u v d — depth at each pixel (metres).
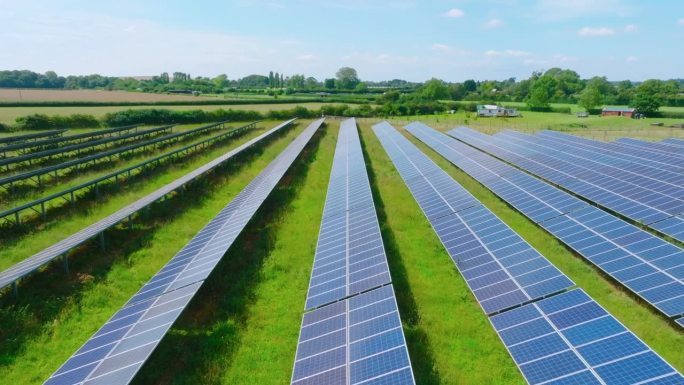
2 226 28.84
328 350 14.07
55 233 28.98
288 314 19.61
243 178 44.62
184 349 17.30
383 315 14.83
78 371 13.80
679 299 16.23
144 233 29.08
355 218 26.42
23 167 48.22
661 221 24.09
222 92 199.50
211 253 21.83
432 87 176.88
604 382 11.38
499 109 119.00
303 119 108.06
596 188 31.81
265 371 16.08
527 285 17.05
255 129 84.88
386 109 122.06
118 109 113.06
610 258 20.30
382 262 19.00
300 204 35.34
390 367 12.27
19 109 106.94
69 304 20.45
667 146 46.00
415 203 34.56
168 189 34.09
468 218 25.61
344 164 45.16
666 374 10.97
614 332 12.80
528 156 47.09
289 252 25.94
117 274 23.53
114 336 15.69
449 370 15.62
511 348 13.98
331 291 18.30
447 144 58.56
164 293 18.67
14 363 16.62
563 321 14.09
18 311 19.17
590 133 80.00
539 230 27.62
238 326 18.73
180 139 68.62
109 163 49.56
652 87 136.12
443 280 22.06
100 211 33.75
